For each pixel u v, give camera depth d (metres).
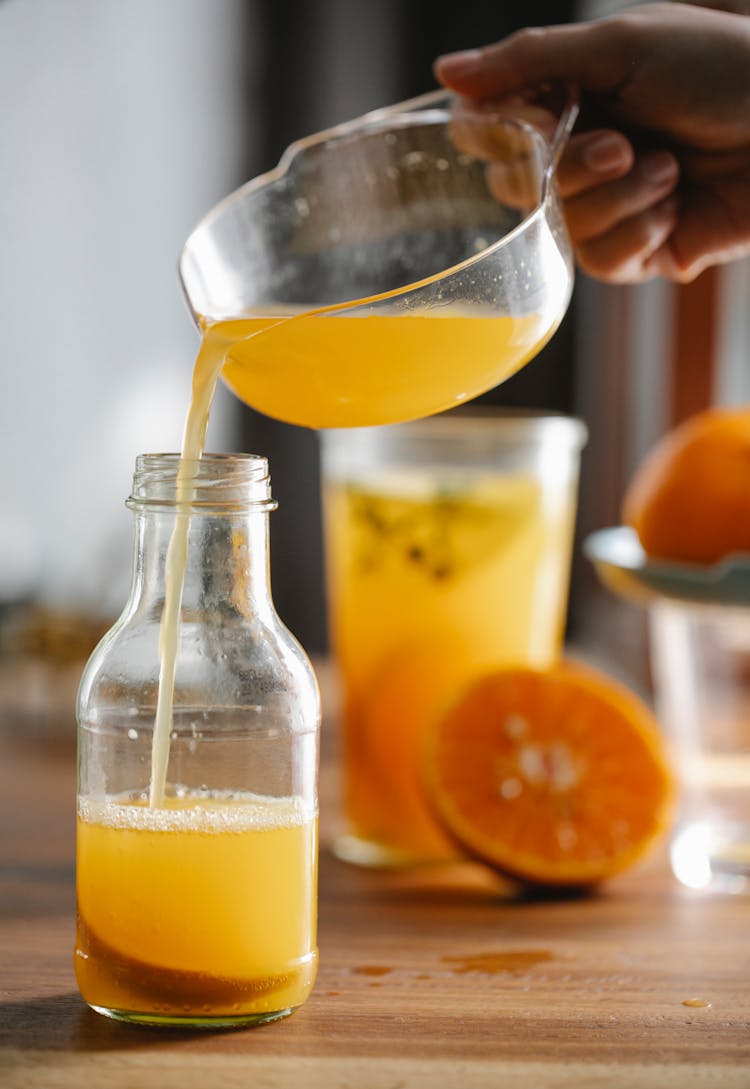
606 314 1.40
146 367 1.96
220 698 0.64
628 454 1.38
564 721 0.79
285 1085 0.60
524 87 0.74
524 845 0.77
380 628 0.83
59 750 1.01
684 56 0.72
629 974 0.69
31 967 0.69
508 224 0.71
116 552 1.93
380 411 0.66
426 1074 0.61
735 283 1.16
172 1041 0.62
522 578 0.83
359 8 1.74
